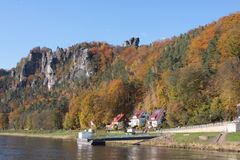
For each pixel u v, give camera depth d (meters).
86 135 160.38
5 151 115.94
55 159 94.25
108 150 119.56
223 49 191.12
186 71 180.25
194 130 148.75
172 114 180.12
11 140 189.12
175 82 188.25
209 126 142.75
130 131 190.75
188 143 128.88
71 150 120.25
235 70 165.25
